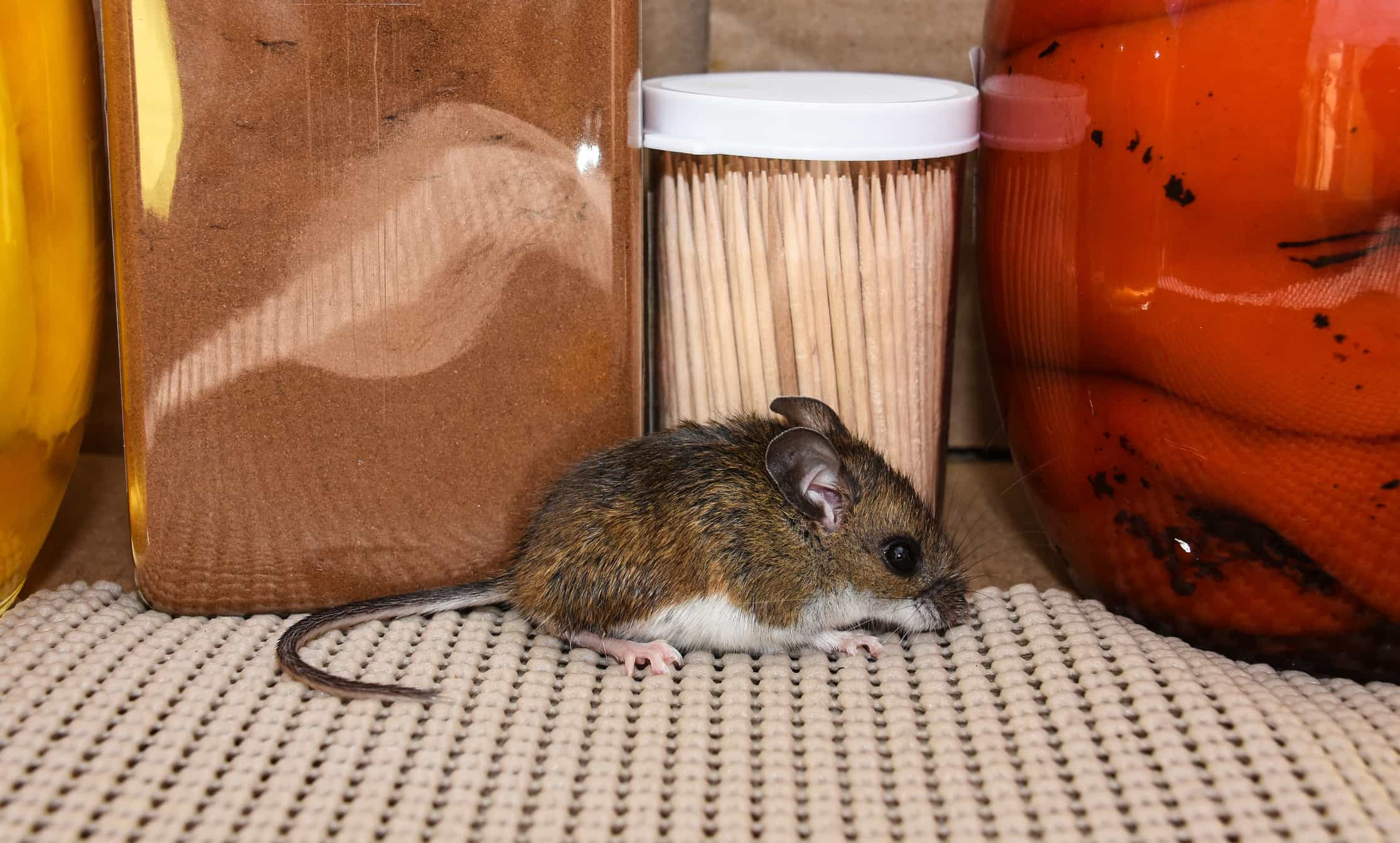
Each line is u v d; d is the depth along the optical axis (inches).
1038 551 14.9
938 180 13.9
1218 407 12.4
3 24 12.7
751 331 13.8
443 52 12.7
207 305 13.0
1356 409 12.1
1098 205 12.5
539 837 11.3
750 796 11.6
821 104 13.3
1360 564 12.5
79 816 11.4
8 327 12.9
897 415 14.1
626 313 13.3
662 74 15.9
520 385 13.3
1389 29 11.4
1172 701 12.3
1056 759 11.9
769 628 13.0
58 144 13.1
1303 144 11.7
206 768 11.8
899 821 11.5
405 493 13.4
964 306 16.3
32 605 13.4
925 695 12.5
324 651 12.9
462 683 12.6
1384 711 12.3
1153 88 12.1
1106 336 12.8
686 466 13.0
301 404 13.1
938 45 15.7
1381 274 11.8
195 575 13.4
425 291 13.1
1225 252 12.1
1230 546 12.8
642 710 12.3
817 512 12.9
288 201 12.9
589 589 12.9
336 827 11.4
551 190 13.0
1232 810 11.4
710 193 13.7
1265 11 11.6
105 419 16.1
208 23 12.6
